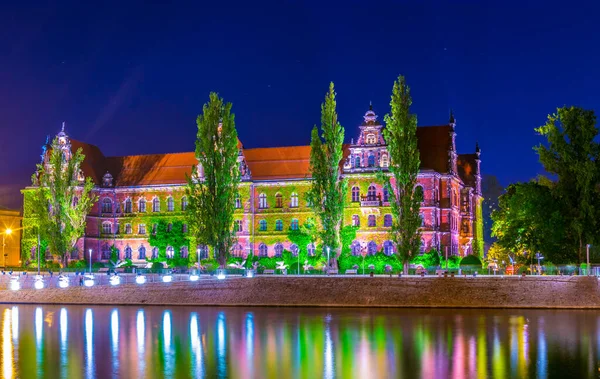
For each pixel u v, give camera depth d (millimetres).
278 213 138125
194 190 119625
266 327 80562
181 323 84438
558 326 79000
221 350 67375
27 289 111062
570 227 107500
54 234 129500
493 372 57469
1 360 63594
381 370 58562
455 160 138250
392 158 109625
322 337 73562
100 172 151875
